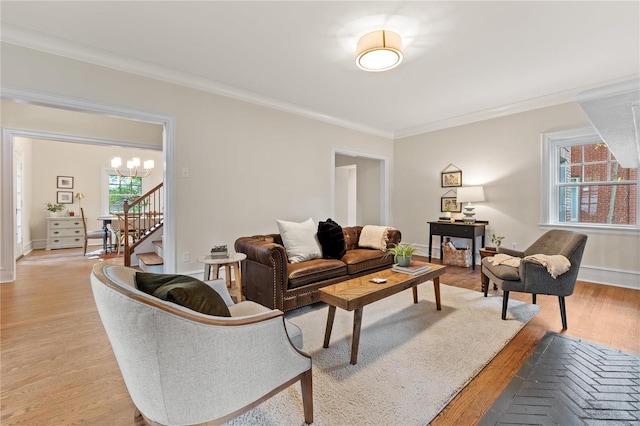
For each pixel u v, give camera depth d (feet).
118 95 9.45
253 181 12.64
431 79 10.98
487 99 13.10
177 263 10.63
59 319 8.54
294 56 9.31
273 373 3.99
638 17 7.23
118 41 8.50
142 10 7.08
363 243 12.92
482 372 5.87
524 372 5.85
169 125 10.44
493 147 14.67
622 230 11.32
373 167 19.95
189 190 10.91
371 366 6.08
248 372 3.72
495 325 8.00
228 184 11.89
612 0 6.63
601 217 12.10
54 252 20.27
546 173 13.01
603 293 10.57
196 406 3.40
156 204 21.56
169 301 3.70
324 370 5.95
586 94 4.65
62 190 22.54
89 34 8.14
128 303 3.11
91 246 22.62
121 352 3.37
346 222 24.07
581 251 7.82
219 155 11.64
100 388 5.39
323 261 10.11
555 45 8.59
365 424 4.48
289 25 7.70
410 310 9.17
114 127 14.98
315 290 9.28
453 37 8.20
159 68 10.05
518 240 13.89
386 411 4.76
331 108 14.32
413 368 6.00
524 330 7.71
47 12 7.14
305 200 14.53
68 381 5.59
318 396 5.14
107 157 24.52
